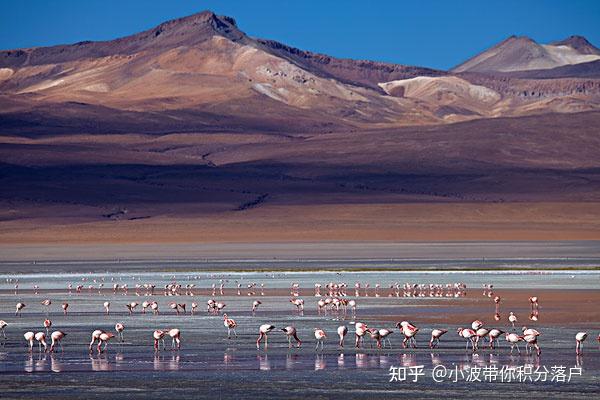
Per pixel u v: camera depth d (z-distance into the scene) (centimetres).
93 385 5222
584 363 5756
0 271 13662
